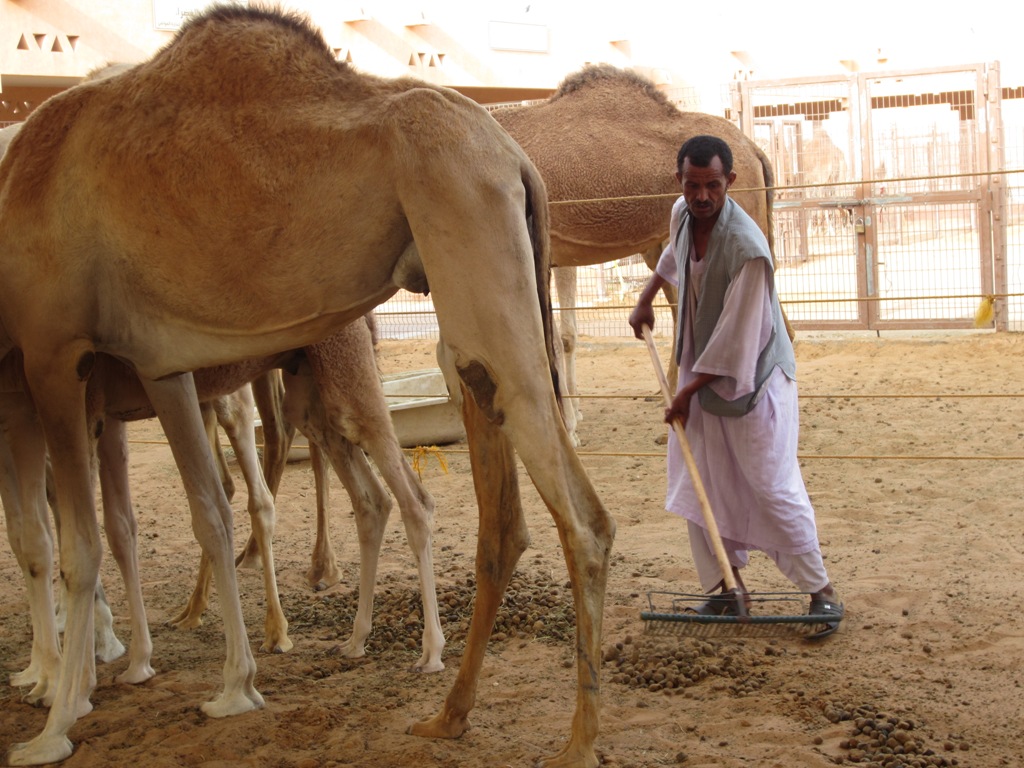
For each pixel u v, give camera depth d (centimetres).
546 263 405
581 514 388
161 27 1719
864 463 877
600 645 392
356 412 512
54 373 433
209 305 409
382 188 382
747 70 2250
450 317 380
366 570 534
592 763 392
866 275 1471
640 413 1125
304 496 878
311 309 402
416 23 1988
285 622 552
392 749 421
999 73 1385
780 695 455
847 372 1276
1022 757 396
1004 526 689
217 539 462
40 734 438
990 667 477
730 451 521
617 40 2261
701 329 517
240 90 402
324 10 1877
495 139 388
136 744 441
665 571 634
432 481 898
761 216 961
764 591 585
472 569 659
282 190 389
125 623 607
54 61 1627
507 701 466
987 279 1425
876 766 390
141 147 407
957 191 1412
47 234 421
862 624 536
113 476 511
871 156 1459
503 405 383
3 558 750
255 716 457
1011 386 1122
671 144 954
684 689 470
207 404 570
